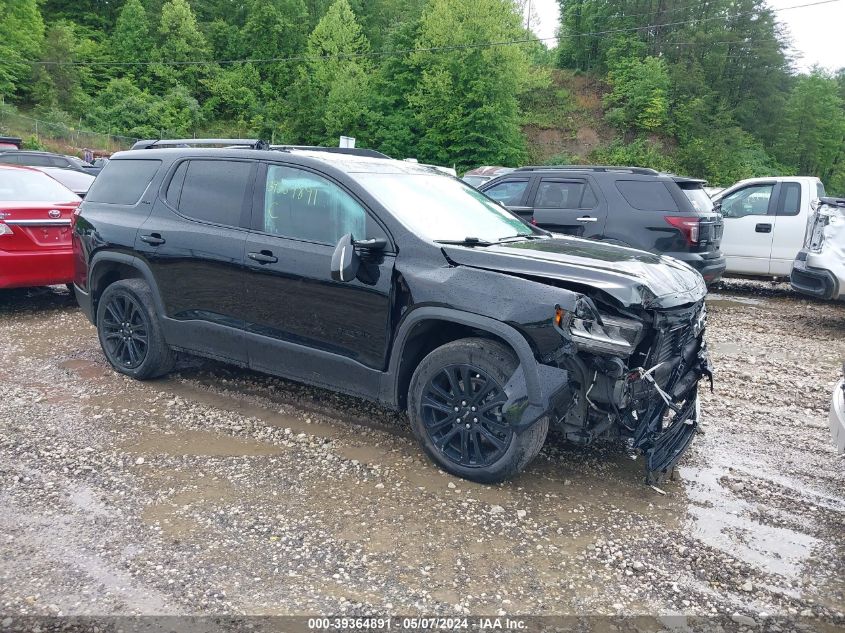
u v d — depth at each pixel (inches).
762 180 438.0
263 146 200.1
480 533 133.3
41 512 135.3
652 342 142.5
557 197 359.9
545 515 141.6
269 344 180.7
